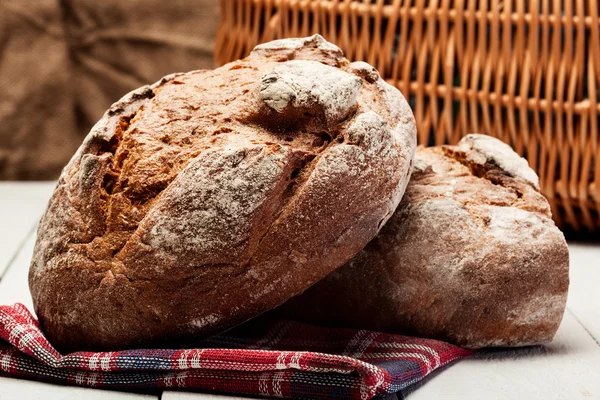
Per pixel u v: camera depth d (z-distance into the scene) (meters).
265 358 0.74
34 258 0.82
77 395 0.76
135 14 1.66
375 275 0.84
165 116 0.81
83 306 0.78
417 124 1.12
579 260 1.07
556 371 0.80
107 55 1.67
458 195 0.86
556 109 1.09
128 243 0.77
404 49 1.11
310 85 0.79
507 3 1.08
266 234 0.77
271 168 0.76
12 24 1.59
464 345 0.83
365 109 0.81
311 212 0.77
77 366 0.76
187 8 1.67
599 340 0.86
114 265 0.77
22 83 1.62
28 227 1.18
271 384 0.74
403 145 0.82
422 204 0.84
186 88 0.83
